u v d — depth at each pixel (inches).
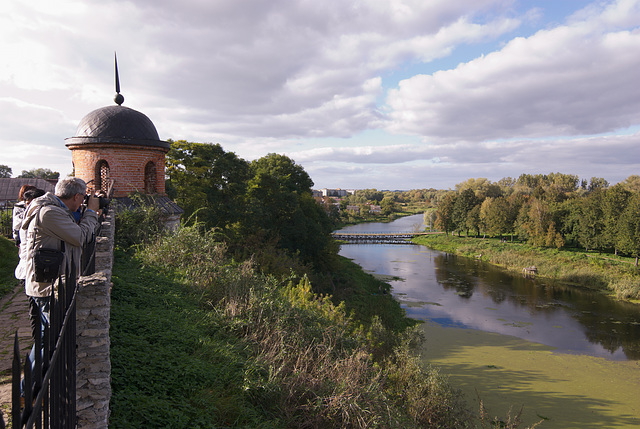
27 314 258.1
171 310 366.0
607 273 1892.2
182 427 207.8
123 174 624.1
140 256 508.4
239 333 389.4
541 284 1884.8
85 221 163.3
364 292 1546.5
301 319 480.1
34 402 65.1
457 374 909.8
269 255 1064.2
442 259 2635.3
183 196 1227.2
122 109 645.9
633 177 3501.5
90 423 154.6
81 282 161.5
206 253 548.4
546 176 5590.6
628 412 757.3
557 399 802.8
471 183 5216.5
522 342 1144.8
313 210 1984.5
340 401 309.4
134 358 253.8
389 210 7662.4
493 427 611.5
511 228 3090.6
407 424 372.8
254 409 275.7
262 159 2098.9
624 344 1138.7
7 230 601.6
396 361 606.2
